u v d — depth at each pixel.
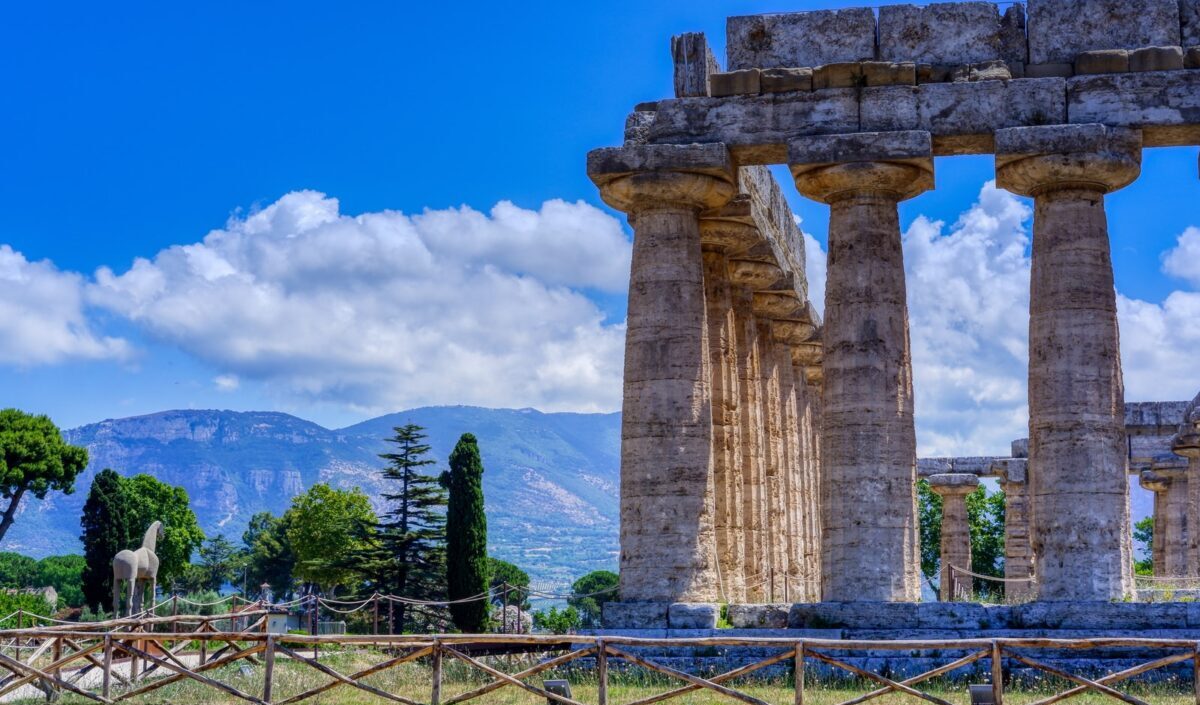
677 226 30.55
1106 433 28.36
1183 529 58.38
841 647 20.59
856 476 28.89
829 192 29.77
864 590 28.52
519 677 21.11
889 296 29.38
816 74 29.62
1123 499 28.34
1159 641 20.12
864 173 28.92
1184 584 50.06
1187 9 29.00
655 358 30.12
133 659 26.89
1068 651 26.80
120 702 22.28
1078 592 27.80
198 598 73.19
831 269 29.81
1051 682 25.73
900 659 27.22
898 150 28.66
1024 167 28.64
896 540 28.72
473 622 60.69
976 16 29.50
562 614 88.31
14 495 80.38
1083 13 29.17
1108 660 26.58
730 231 34.69
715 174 30.08
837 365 29.38
